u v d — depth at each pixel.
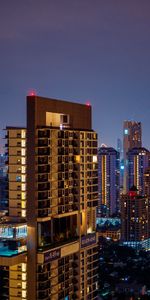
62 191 182.88
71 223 189.88
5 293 172.62
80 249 190.50
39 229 170.00
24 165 173.88
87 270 195.62
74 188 191.12
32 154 169.50
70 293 186.75
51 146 176.50
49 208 174.38
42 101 173.00
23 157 173.88
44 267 169.62
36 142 169.75
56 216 178.75
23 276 170.25
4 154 177.25
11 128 174.88
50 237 175.62
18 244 167.38
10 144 175.25
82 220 194.62
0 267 172.62
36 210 169.25
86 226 196.62
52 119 180.00
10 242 167.50
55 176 179.38
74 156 191.00
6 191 177.50
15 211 175.88
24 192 174.25
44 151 171.88
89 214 199.12
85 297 194.38
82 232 194.00
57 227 180.62
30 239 168.75
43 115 173.88
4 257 162.50
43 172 171.50
